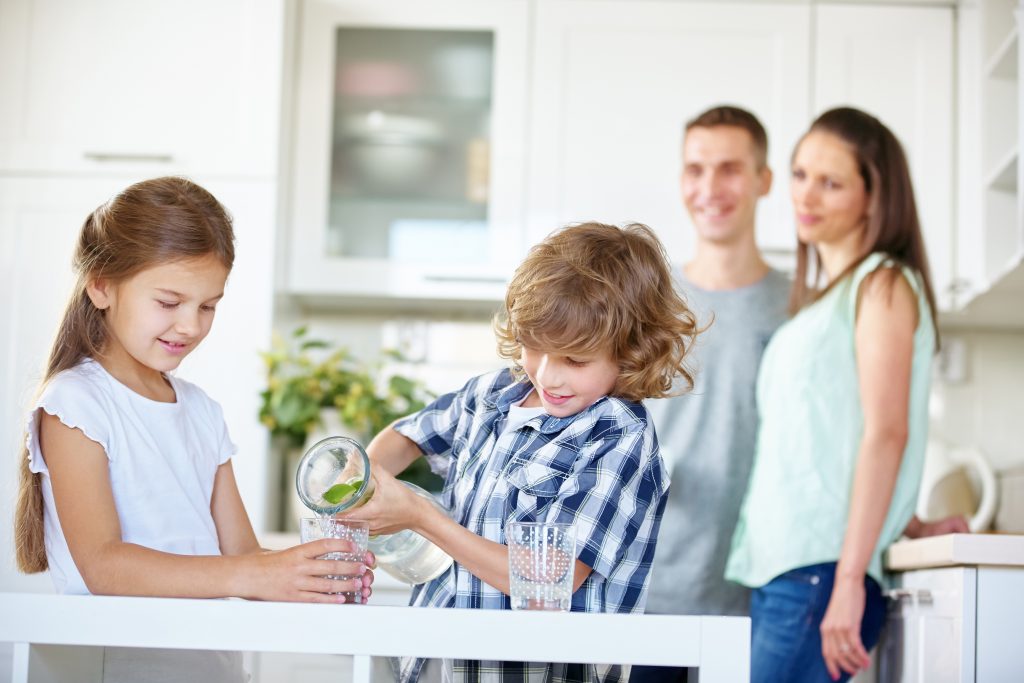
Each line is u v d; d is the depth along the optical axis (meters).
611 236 1.20
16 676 0.96
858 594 1.80
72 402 1.21
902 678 1.84
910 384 1.92
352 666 0.96
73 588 1.21
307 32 2.84
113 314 1.27
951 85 2.80
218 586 1.07
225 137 2.67
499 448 1.24
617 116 2.82
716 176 2.32
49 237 2.63
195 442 1.39
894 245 1.98
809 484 1.89
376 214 2.83
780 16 2.83
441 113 2.85
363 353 3.01
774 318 2.28
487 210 2.82
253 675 1.02
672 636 0.94
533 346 1.14
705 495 2.21
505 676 1.15
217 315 2.63
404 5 2.84
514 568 1.02
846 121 2.03
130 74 2.69
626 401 1.19
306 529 1.10
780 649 1.89
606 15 2.84
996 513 2.67
